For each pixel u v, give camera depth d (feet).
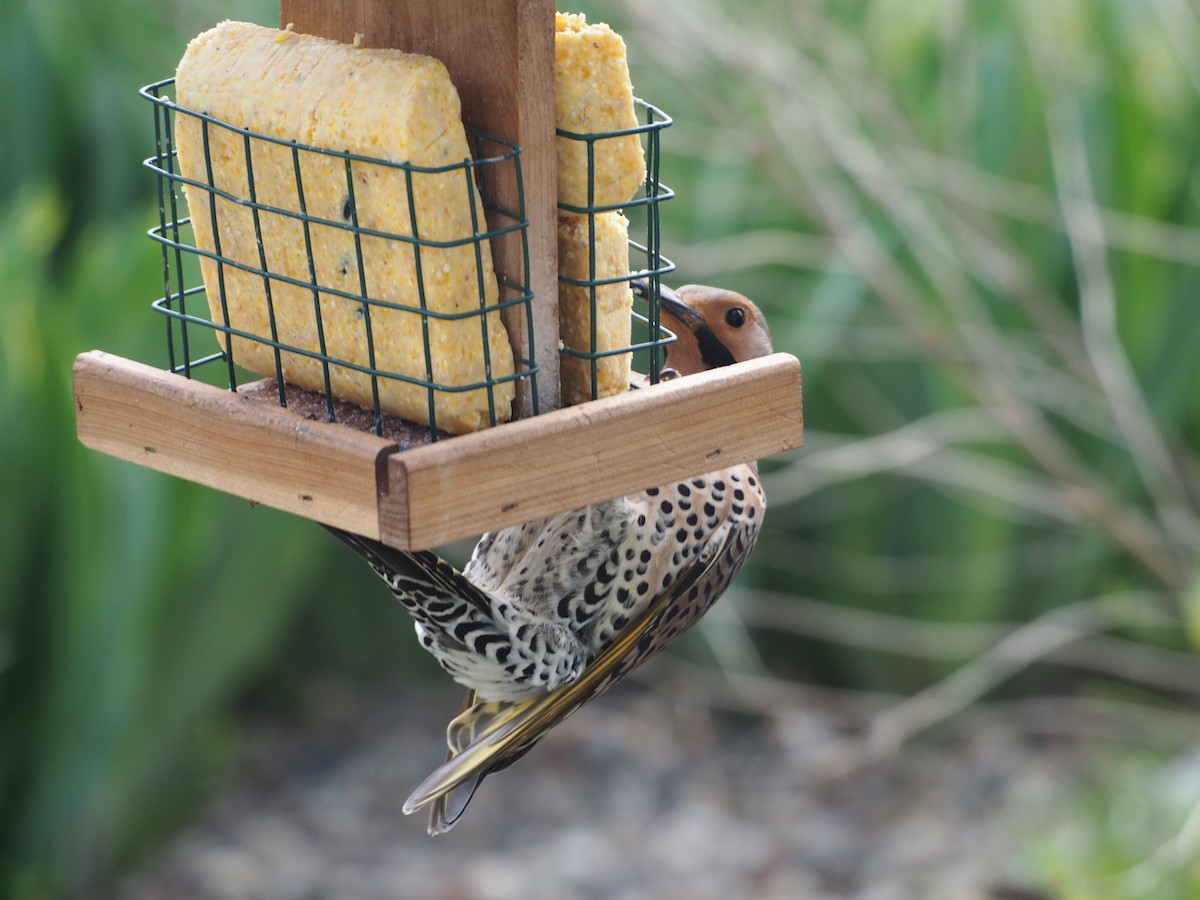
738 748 51.29
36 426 36.47
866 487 47.73
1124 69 44.93
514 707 17.72
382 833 47.32
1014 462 46.09
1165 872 32.53
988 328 40.57
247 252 16.61
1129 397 38.50
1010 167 45.01
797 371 16.37
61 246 47.93
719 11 39.52
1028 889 42.24
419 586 16.10
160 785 43.55
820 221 38.65
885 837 46.32
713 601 19.97
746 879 44.83
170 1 42.01
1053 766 48.73
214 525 39.52
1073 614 43.96
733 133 36.91
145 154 48.11
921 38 46.88
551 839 47.11
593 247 16.02
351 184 15.24
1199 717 48.37
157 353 37.37
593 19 38.99
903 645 47.80
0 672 37.52
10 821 38.55
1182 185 46.60
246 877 44.21
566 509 15.05
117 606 37.24
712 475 18.94
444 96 14.80
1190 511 44.09
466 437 14.49
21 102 46.78
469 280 15.25
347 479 14.49
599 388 16.42
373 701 53.62
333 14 16.30
